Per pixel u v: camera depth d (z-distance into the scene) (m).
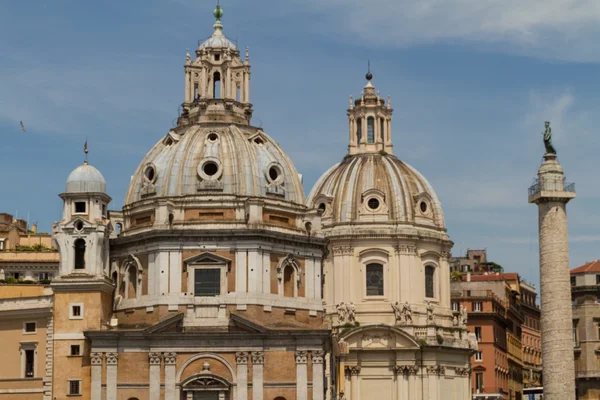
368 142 170.75
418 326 155.88
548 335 127.38
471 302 193.50
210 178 131.25
